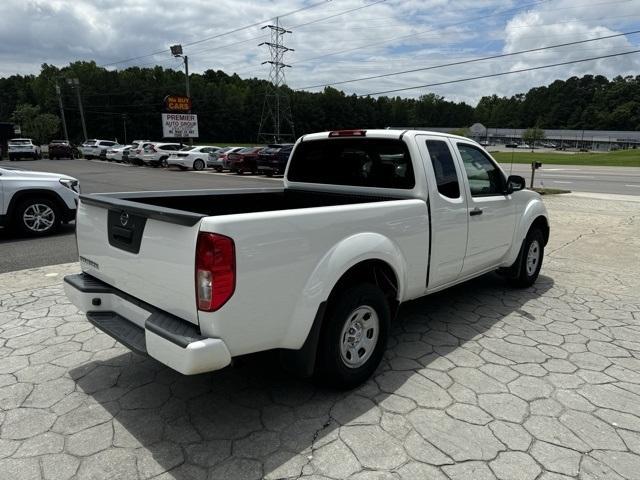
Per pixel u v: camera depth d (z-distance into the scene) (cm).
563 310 488
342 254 294
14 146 4072
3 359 366
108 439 269
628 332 431
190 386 329
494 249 477
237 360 275
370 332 331
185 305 253
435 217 381
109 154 3853
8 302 493
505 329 436
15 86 11106
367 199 414
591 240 860
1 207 811
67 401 309
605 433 279
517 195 507
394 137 387
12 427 280
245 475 241
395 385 332
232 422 287
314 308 283
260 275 254
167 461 251
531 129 11094
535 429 281
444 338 414
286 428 280
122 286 302
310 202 464
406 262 356
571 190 1858
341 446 264
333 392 322
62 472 242
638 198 1550
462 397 316
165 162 3241
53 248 761
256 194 462
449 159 407
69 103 9562
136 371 349
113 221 300
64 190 878
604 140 10944
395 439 270
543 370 355
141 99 10131
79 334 414
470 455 257
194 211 413
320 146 451
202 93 10481
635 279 607
